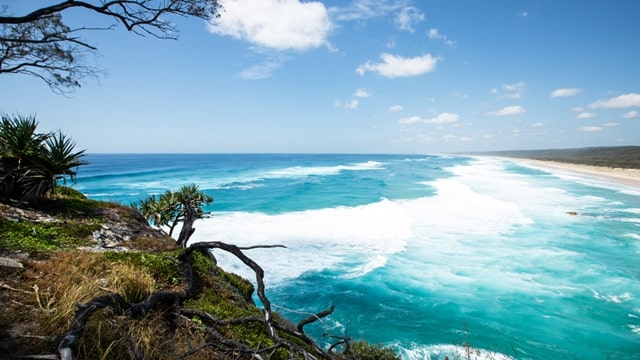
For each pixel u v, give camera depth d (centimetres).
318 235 1950
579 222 2369
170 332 381
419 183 5088
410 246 1777
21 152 694
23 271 395
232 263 1466
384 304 1168
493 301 1195
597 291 1269
